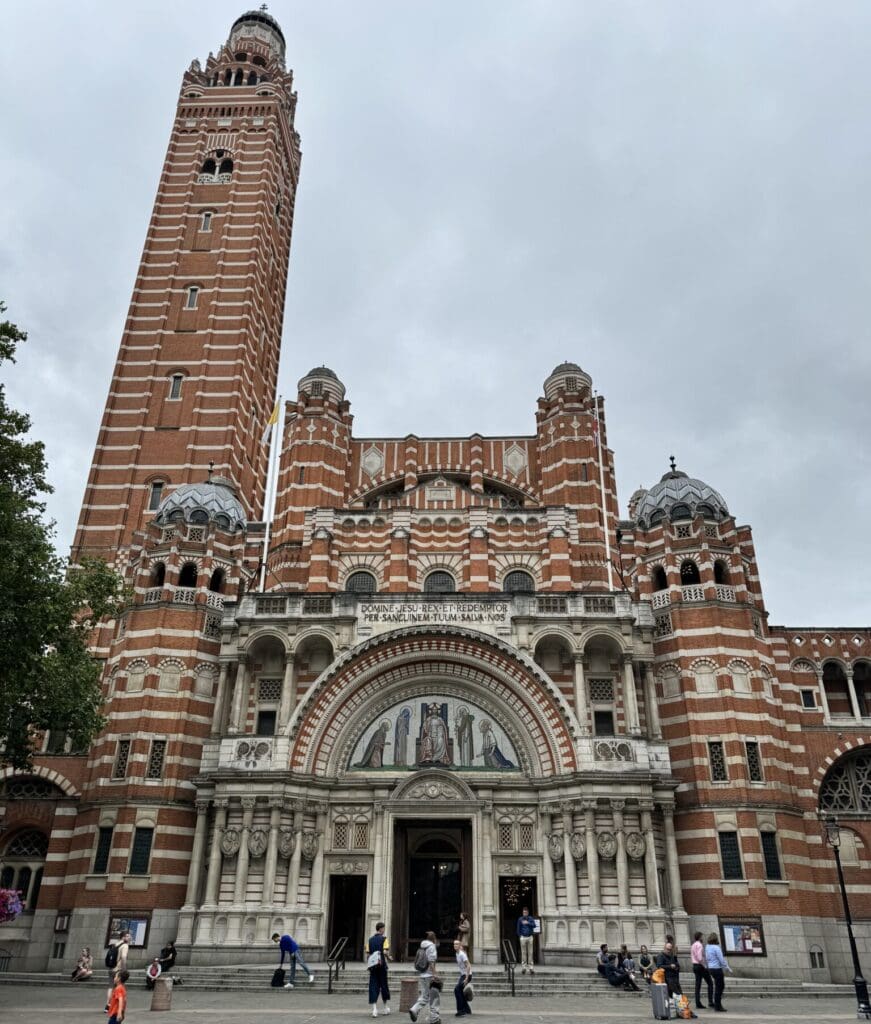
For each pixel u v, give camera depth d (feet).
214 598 152.66
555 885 125.39
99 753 139.13
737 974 120.26
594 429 179.11
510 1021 75.00
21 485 106.22
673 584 148.25
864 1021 79.46
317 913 123.75
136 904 127.03
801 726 150.82
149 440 201.77
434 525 165.48
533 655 138.82
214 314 219.61
